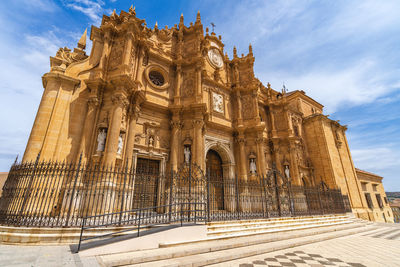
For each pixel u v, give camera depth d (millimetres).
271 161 27281
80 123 14031
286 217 13852
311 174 28594
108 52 16375
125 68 15164
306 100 35344
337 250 8555
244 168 22609
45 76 14000
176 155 17969
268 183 15977
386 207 37750
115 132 13602
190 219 10703
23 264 5102
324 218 16547
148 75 19422
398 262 6824
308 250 8531
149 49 19516
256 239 9297
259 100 29016
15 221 8047
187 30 23562
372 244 9977
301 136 30250
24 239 7234
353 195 29109
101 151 13609
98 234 7984
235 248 8172
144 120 17953
